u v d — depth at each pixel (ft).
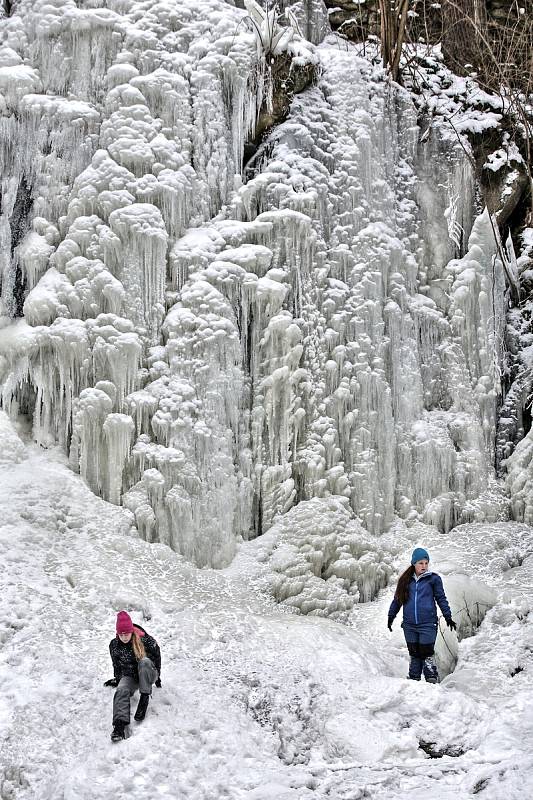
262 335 35.99
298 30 40.75
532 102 44.65
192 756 22.62
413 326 39.70
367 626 32.01
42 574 29.68
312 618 31.27
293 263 36.81
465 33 45.98
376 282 38.42
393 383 38.58
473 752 22.95
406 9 41.47
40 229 36.09
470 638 31.37
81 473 34.01
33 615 27.84
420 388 39.24
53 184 36.24
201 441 33.91
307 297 36.88
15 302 36.50
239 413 35.58
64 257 35.22
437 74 44.86
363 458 36.81
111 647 24.03
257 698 25.77
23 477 32.91
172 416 33.91
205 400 34.35
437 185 41.81
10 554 29.73
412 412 38.75
